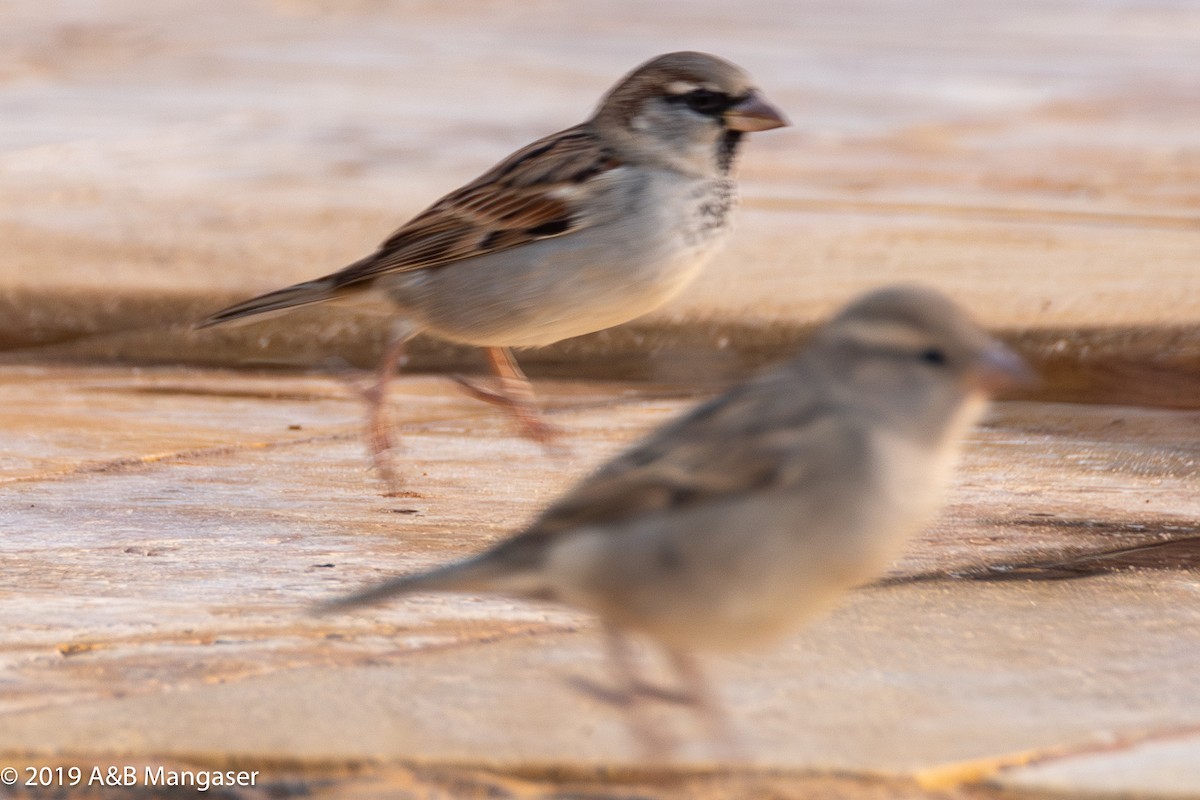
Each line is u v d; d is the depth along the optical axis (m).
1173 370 16.31
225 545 9.83
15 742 6.50
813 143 33.84
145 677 7.26
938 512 10.72
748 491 5.48
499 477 12.10
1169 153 32.72
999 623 8.13
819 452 5.45
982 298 19.14
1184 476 11.98
